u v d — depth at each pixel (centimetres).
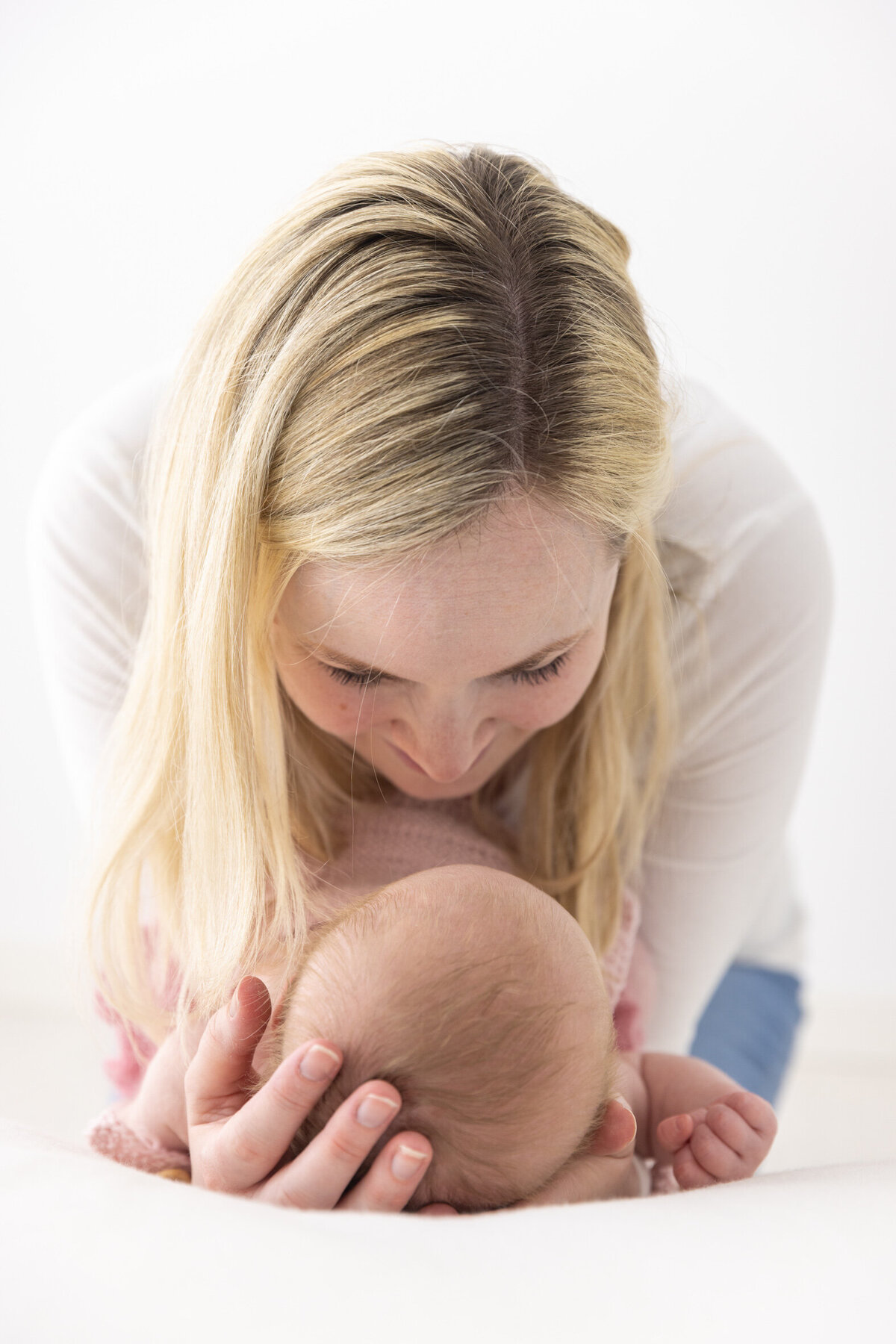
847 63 181
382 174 75
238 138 186
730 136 187
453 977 78
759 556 100
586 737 102
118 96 186
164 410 91
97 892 97
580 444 71
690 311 195
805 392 198
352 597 71
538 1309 43
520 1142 76
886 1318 43
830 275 192
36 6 181
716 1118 89
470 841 101
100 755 111
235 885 87
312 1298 43
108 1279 44
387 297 69
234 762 83
